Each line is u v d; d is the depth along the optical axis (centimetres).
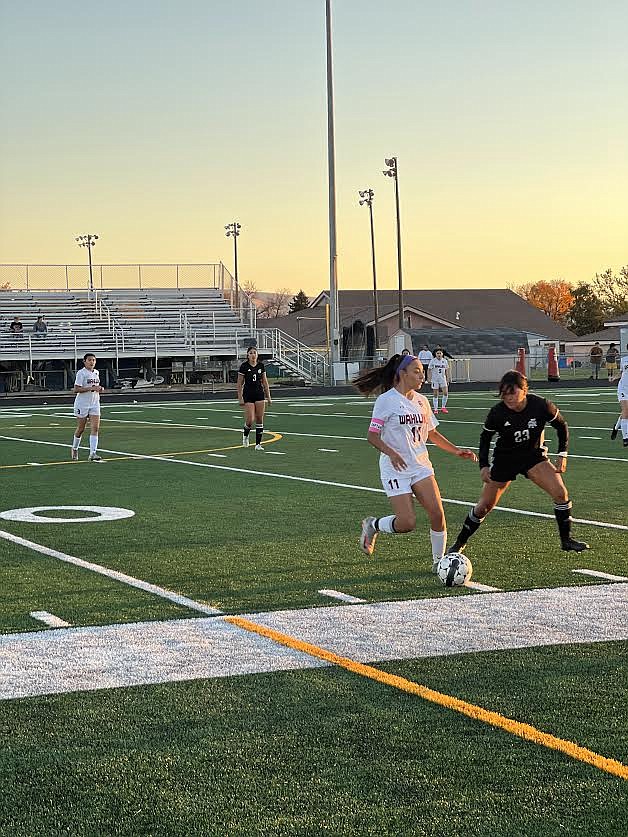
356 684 577
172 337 5028
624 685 571
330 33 4588
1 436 2398
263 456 1859
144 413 3225
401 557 930
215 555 948
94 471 1655
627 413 1933
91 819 417
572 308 11525
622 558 912
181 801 432
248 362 2008
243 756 478
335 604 759
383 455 835
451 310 9188
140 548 984
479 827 406
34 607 755
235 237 7838
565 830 403
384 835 400
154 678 591
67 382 4703
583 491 1339
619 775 452
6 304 5122
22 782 453
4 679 590
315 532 1066
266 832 404
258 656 631
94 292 5347
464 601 762
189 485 1461
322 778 452
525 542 989
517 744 488
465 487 1409
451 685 574
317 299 9800
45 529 1097
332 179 4656
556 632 677
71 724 521
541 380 5238
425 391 4519
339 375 4731
